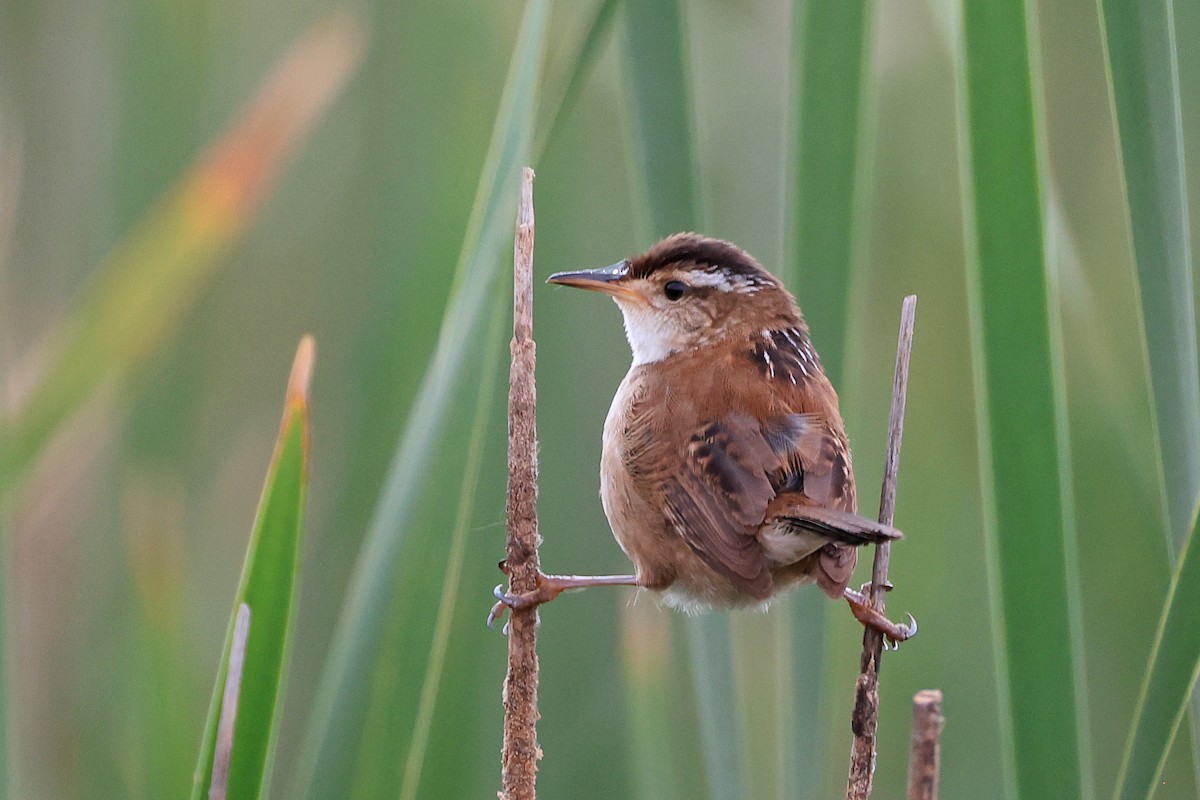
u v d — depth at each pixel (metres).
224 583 12.36
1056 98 12.44
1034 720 7.29
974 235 7.42
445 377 7.35
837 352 8.40
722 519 8.04
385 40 12.48
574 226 12.62
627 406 8.97
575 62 7.84
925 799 6.09
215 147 8.10
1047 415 7.31
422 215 11.09
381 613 7.23
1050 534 7.30
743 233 13.06
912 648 12.15
